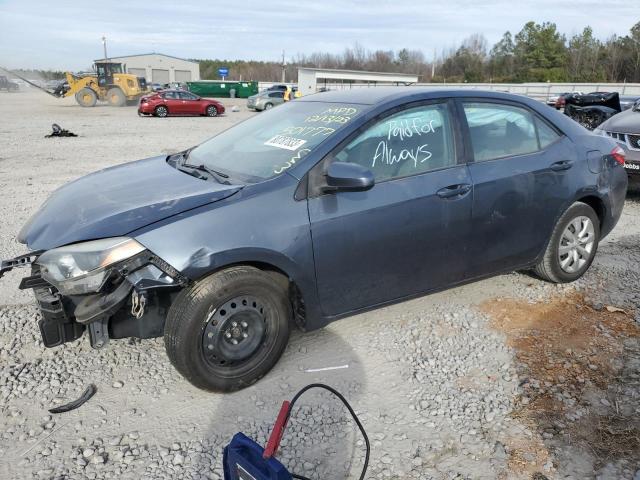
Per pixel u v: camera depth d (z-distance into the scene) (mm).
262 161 3408
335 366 3348
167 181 3406
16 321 3912
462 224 3625
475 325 3834
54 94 39531
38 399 3035
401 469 2531
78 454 2627
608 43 76250
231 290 2900
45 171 9930
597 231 4461
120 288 2770
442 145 3623
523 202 3891
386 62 103812
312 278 3150
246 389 3121
